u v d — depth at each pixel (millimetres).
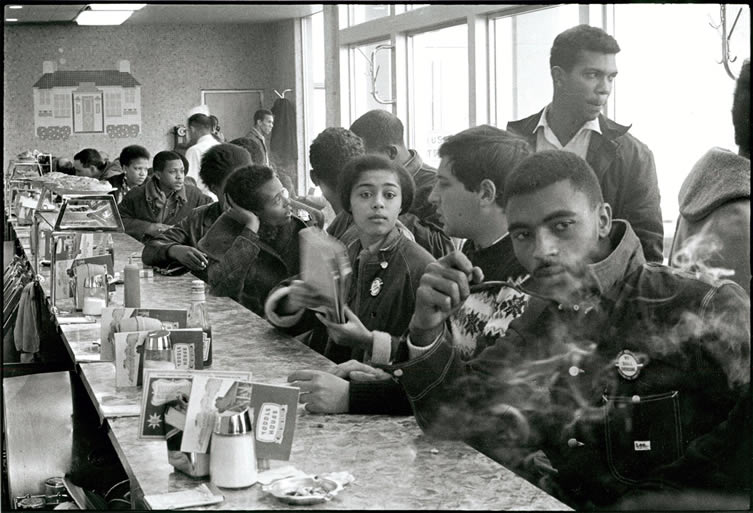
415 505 1926
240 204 3611
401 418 2545
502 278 2773
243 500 1954
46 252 5324
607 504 2697
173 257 4145
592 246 2797
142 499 1992
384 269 3002
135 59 3877
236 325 3479
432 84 3359
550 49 2998
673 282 2730
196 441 2045
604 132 2879
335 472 2117
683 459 2678
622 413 2707
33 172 5812
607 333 2719
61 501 3008
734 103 2809
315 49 3652
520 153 2875
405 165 3018
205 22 3842
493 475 2096
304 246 3285
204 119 3914
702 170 2803
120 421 2490
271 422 2088
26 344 4906
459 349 2635
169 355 2748
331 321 3119
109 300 4125
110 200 4141
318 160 3092
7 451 3230
